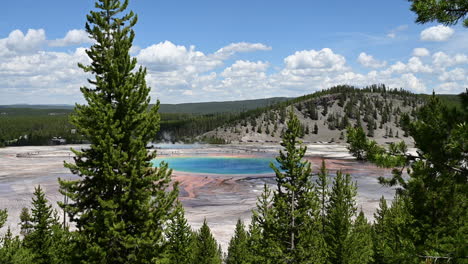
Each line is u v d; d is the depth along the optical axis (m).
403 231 13.99
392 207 34.66
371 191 81.94
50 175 104.19
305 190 23.27
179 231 28.45
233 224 59.22
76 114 17.09
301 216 22.56
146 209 17.17
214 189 91.81
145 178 17.17
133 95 17.42
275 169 23.45
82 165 16.98
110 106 16.83
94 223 16.31
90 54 17.56
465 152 7.08
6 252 18.25
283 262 22.33
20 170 114.44
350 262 27.61
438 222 12.09
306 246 22.77
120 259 16.27
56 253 26.95
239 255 35.97
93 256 15.73
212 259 33.03
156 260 16.88
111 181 16.41
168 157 173.12
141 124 17.64
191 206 72.88
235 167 137.50
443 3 6.67
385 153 7.93
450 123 7.16
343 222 28.67
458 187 7.82
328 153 178.25
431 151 7.47
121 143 16.91
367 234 32.56
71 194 16.97
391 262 9.05
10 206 65.88
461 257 7.44
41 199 29.45
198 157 173.50
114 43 17.61
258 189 91.19
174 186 18.64
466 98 7.01
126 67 17.86
